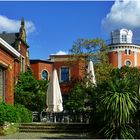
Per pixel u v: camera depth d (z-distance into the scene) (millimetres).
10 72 24484
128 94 14352
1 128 16750
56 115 23172
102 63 48344
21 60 39781
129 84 14828
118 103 14031
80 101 24688
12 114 17484
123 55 68562
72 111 22844
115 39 70125
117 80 15039
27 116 21359
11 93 24500
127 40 69688
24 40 41562
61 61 54156
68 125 19016
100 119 15461
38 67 52031
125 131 14453
